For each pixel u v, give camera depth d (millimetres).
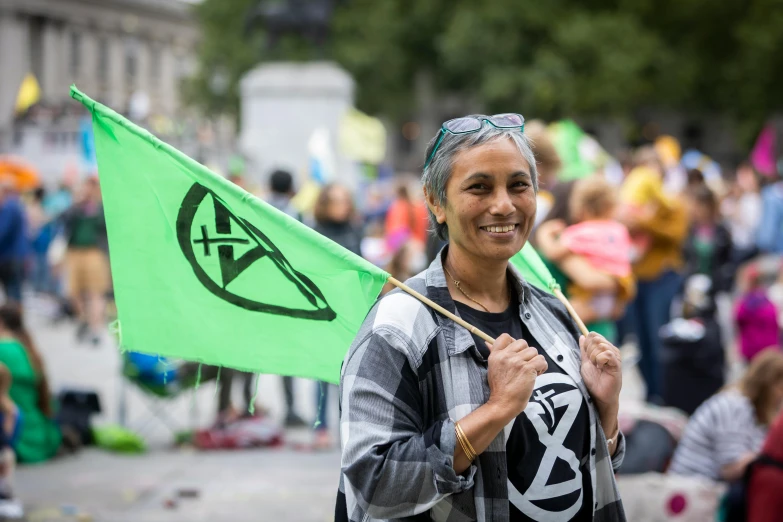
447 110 57469
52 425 7000
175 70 68375
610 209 5875
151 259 2672
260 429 7484
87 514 5609
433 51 44719
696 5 40406
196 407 8570
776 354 5125
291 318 2645
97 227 12703
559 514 2299
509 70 40000
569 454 2328
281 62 20766
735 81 40781
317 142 15328
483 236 2334
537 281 2865
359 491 2180
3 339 6789
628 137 41094
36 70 57531
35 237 15812
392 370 2240
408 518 2260
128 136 2658
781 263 9633
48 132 26938
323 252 2605
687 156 16219
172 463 6922
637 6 40562
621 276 5707
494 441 2242
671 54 40562
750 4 40656
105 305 13844
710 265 10234
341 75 20031
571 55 39344
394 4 42844
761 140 15344
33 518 5516
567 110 39344
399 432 2191
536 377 2254
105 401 8945
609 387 2406
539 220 6066
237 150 20453
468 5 41906
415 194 13406
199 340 2662
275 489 6234
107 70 62781
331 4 20812
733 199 15828
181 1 66875
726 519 4988
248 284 2654
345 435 2217
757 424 5086
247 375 7797
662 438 5371
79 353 11734
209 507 5824
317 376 2637
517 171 2322
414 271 7230
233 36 44531
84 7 60281
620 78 38469
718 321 7430
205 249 2664
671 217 8102
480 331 2312
